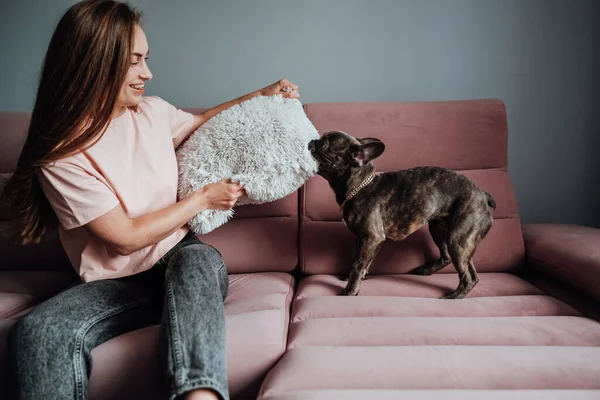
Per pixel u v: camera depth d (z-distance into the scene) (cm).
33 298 162
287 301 160
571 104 228
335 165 160
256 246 189
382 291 164
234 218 191
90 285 130
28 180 127
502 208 187
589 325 132
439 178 165
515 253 184
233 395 120
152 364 119
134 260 136
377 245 163
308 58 232
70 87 124
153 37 233
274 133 150
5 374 123
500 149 192
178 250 135
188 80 236
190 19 232
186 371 102
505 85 229
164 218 127
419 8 227
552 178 233
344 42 230
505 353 115
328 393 100
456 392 99
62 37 127
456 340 125
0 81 241
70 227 125
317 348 121
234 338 124
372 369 110
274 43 232
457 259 159
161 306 139
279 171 149
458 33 227
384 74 231
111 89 127
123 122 140
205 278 120
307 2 229
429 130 191
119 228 124
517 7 224
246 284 173
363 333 129
